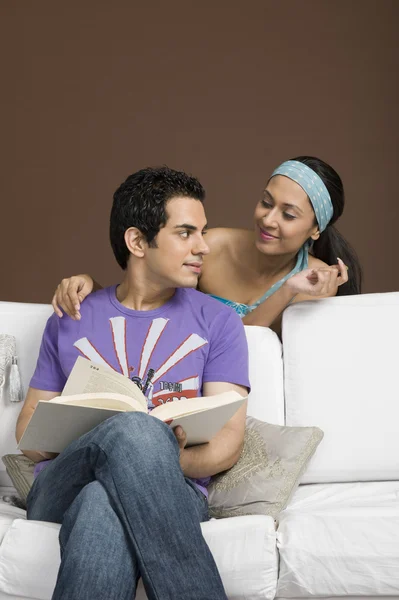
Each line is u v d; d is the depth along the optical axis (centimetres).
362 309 266
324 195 297
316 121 671
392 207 664
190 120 683
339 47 670
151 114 687
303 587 197
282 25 676
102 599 176
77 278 245
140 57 689
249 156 676
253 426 251
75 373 209
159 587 181
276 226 295
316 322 267
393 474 258
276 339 271
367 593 196
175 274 229
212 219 678
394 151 664
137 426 192
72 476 198
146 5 689
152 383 231
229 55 681
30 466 248
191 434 213
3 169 696
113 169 689
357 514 202
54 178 693
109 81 690
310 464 259
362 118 667
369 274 665
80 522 183
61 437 204
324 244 319
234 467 238
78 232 691
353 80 669
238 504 233
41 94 695
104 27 691
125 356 234
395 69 664
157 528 185
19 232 695
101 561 179
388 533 197
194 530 188
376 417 258
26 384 269
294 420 263
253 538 198
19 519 208
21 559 202
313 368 264
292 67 675
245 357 238
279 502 232
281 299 280
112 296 241
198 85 683
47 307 274
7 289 693
